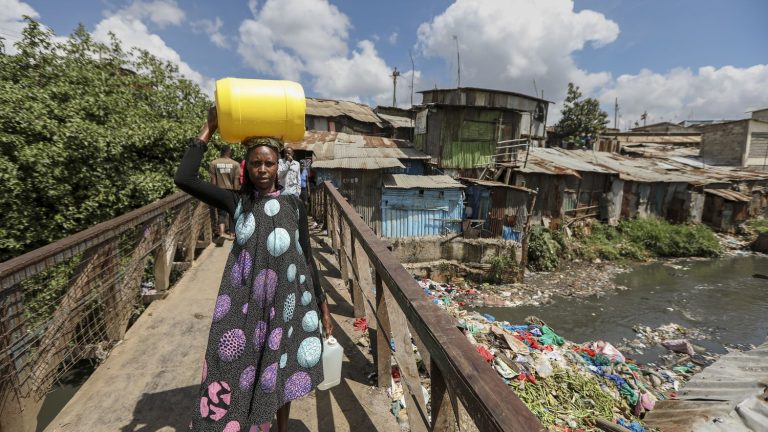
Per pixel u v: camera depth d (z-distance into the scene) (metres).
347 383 2.69
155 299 4.08
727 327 11.13
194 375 2.74
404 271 1.95
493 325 6.75
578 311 12.16
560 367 5.80
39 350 2.35
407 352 2.06
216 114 1.54
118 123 6.85
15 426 2.04
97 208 6.08
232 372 1.51
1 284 1.83
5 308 1.93
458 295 13.05
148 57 9.20
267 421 1.51
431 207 14.53
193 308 3.88
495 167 16.73
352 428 2.25
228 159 5.55
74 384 4.20
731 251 19.38
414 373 2.00
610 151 27.91
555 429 4.52
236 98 1.42
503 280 14.28
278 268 1.56
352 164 13.54
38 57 6.77
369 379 2.75
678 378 7.84
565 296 13.40
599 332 10.76
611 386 5.99
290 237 1.59
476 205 16.03
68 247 2.37
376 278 2.50
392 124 23.61
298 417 2.32
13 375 2.02
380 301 2.53
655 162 24.19
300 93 1.50
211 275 4.91
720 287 14.43
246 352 1.53
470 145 16.47
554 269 16.03
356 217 3.34
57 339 2.52
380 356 2.60
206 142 1.56
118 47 8.67
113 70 8.42
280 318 1.57
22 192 5.22
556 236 17.31
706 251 18.53
